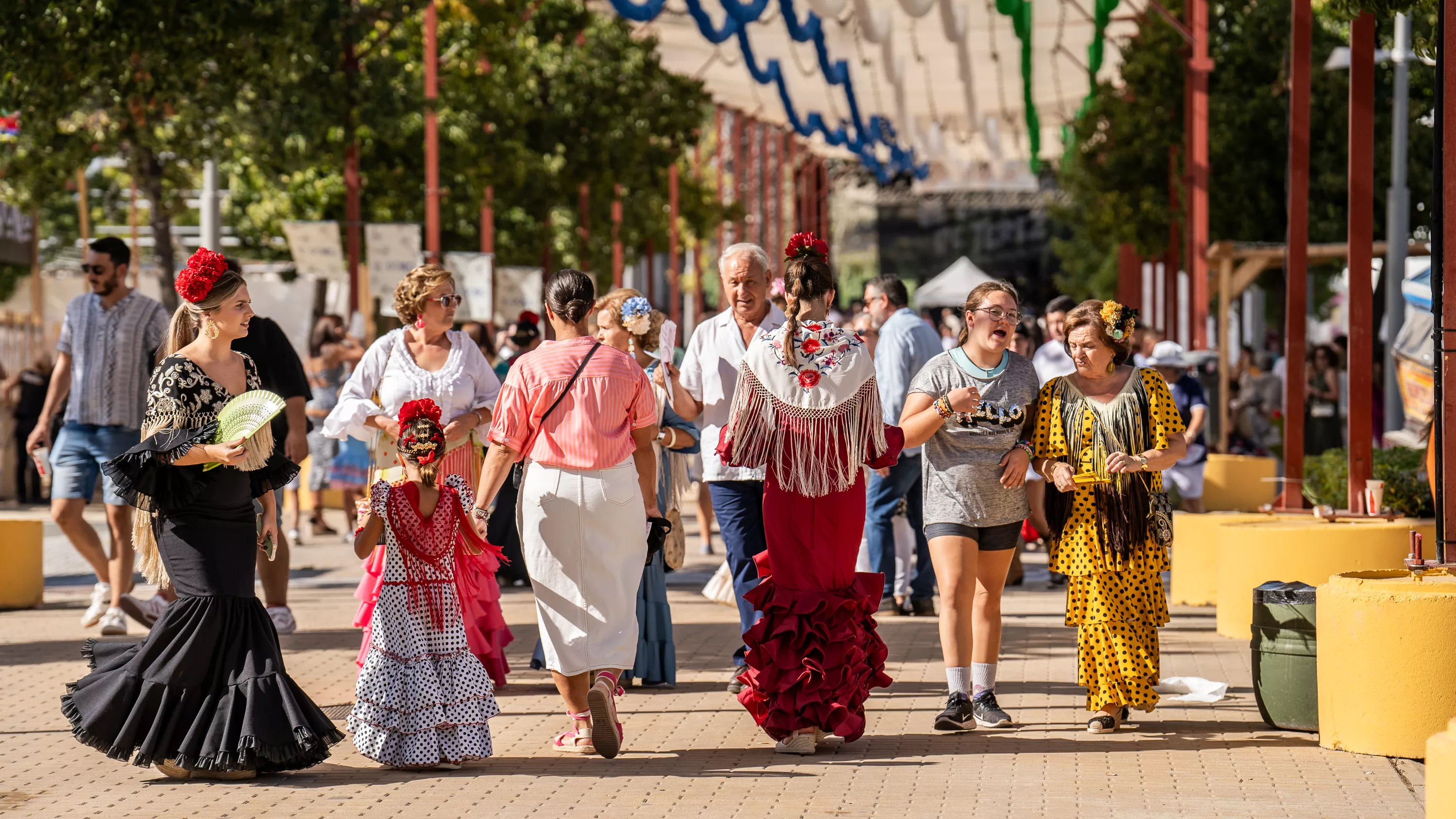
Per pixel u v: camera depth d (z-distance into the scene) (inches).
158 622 622.5
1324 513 1011.9
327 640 997.8
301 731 616.4
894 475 1072.2
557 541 665.0
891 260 7214.6
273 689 620.4
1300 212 1143.0
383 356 816.9
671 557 850.8
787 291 669.9
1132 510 708.0
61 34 1337.4
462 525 661.3
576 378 666.8
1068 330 717.3
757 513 800.9
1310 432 2122.3
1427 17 932.6
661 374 812.0
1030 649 964.0
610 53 2773.1
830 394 659.4
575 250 2915.8
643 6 1739.7
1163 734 718.5
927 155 4050.2
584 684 679.1
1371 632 661.3
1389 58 1907.0
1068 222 4997.5
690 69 3021.7
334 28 1692.9
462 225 2714.1
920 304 5098.4
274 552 654.5
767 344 665.6
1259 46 2506.2
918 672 885.2
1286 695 716.0
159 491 614.5
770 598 685.3
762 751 688.4
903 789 614.5
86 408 1026.1
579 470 665.0
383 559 674.2
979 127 3326.8
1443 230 694.5
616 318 845.2
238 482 625.0
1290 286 1145.4
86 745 699.4
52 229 3774.6
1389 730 658.2
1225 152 2488.9
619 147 2822.3
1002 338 703.7
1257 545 980.6
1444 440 698.8
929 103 3420.3
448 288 810.8
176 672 615.5
